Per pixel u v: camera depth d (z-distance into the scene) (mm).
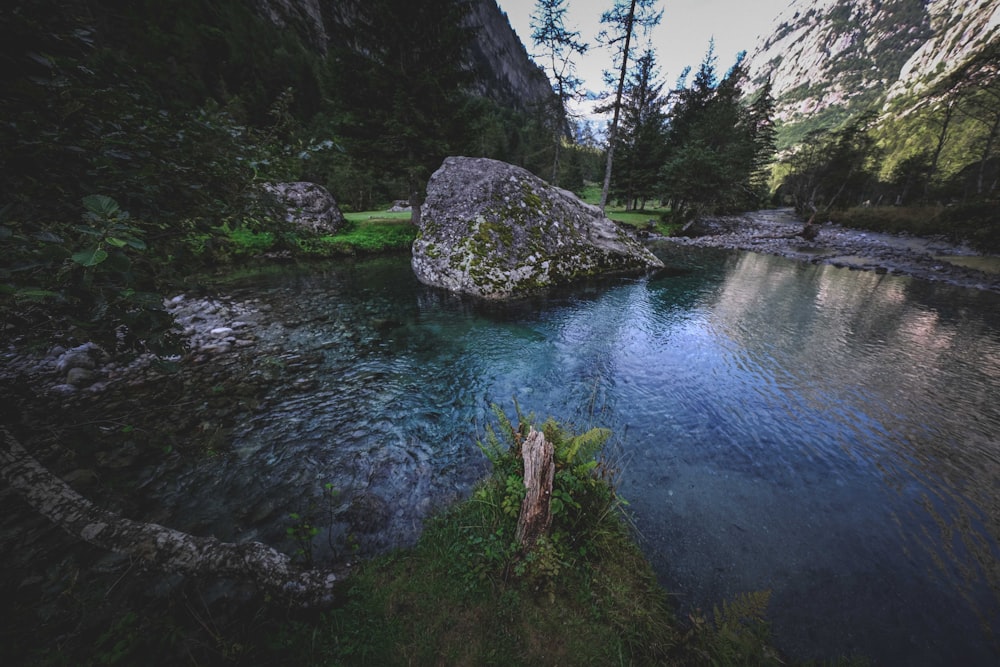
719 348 8859
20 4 2355
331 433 5504
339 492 4355
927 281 15820
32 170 2410
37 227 2314
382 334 9344
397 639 2611
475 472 4773
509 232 13992
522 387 7035
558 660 2553
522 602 2896
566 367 7852
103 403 5766
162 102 3445
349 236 20391
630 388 7062
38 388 5957
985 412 6340
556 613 2838
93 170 2729
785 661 2838
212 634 2471
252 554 3025
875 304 12383
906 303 12547
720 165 29531
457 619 2758
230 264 16141
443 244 14062
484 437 5527
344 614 2773
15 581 2916
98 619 2572
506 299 12508
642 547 3762
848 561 3709
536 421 5980
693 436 5676
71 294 2025
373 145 18031
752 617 2885
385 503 4168
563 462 3648
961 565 3684
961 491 4660
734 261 20250
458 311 11211
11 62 2289
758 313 11359
